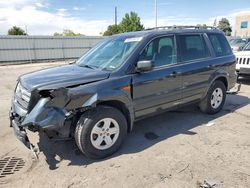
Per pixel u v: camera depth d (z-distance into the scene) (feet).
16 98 11.43
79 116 10.54
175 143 12.46
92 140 10.59
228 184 8.93
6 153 11.86
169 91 13.25
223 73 16.33
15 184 9.40
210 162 10.50
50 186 9.21
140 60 11.98
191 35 14.79
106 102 11.18
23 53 80.23
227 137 13.01
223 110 17.67
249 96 21.59
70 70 12.17
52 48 85.46
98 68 12.16
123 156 11.27
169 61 13.33
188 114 16.87
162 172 9.87
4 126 15.40
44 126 9.27
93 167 10.41
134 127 14.75
